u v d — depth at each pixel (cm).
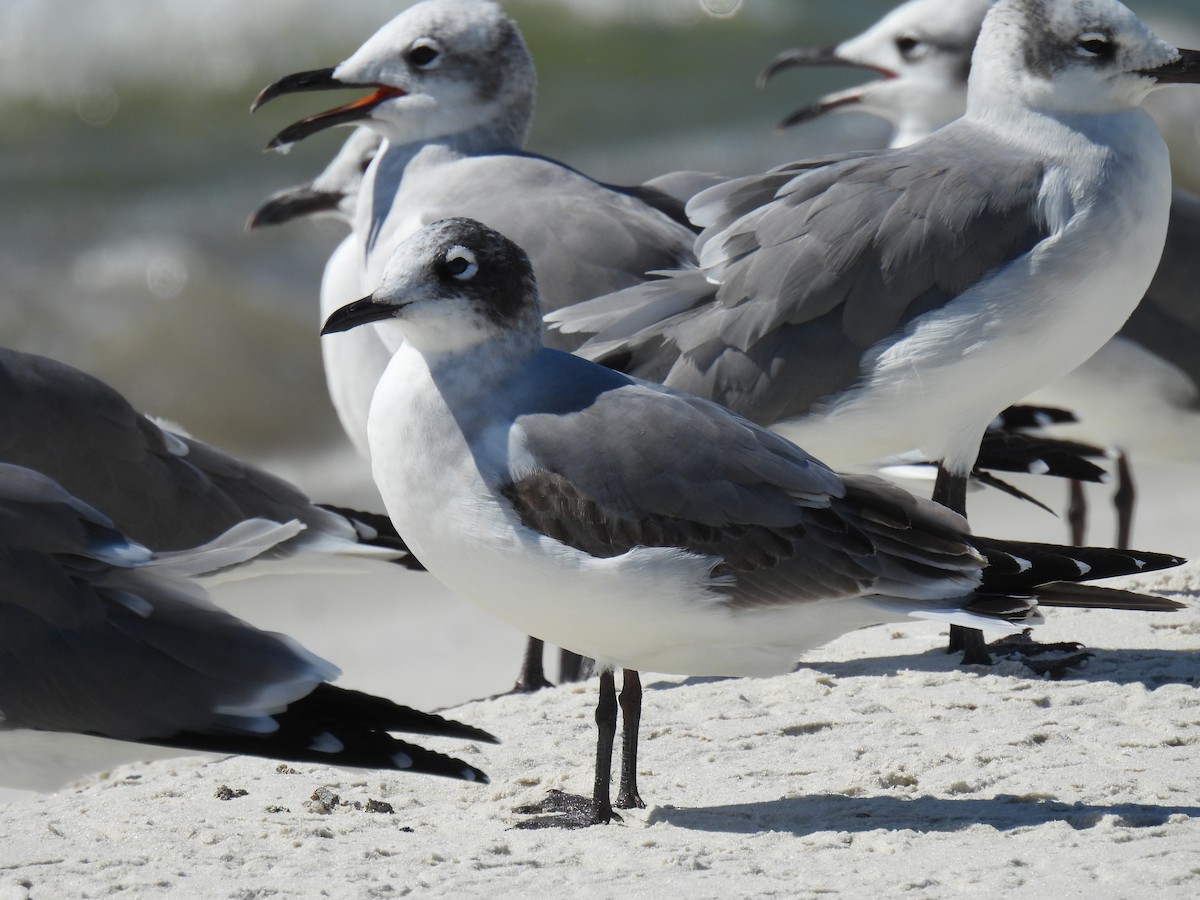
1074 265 1136
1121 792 910
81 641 846
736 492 884
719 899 775
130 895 817
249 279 3262
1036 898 759
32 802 1026
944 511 910
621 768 981
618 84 4562
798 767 980
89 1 4116
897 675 1151
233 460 1262
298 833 913
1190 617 1261
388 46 1454
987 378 1150
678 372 1173
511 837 891
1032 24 1166
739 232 1194
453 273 902
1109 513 2188
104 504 1189
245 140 4012
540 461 884
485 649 1886
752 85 4525
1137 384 1504
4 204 3603
